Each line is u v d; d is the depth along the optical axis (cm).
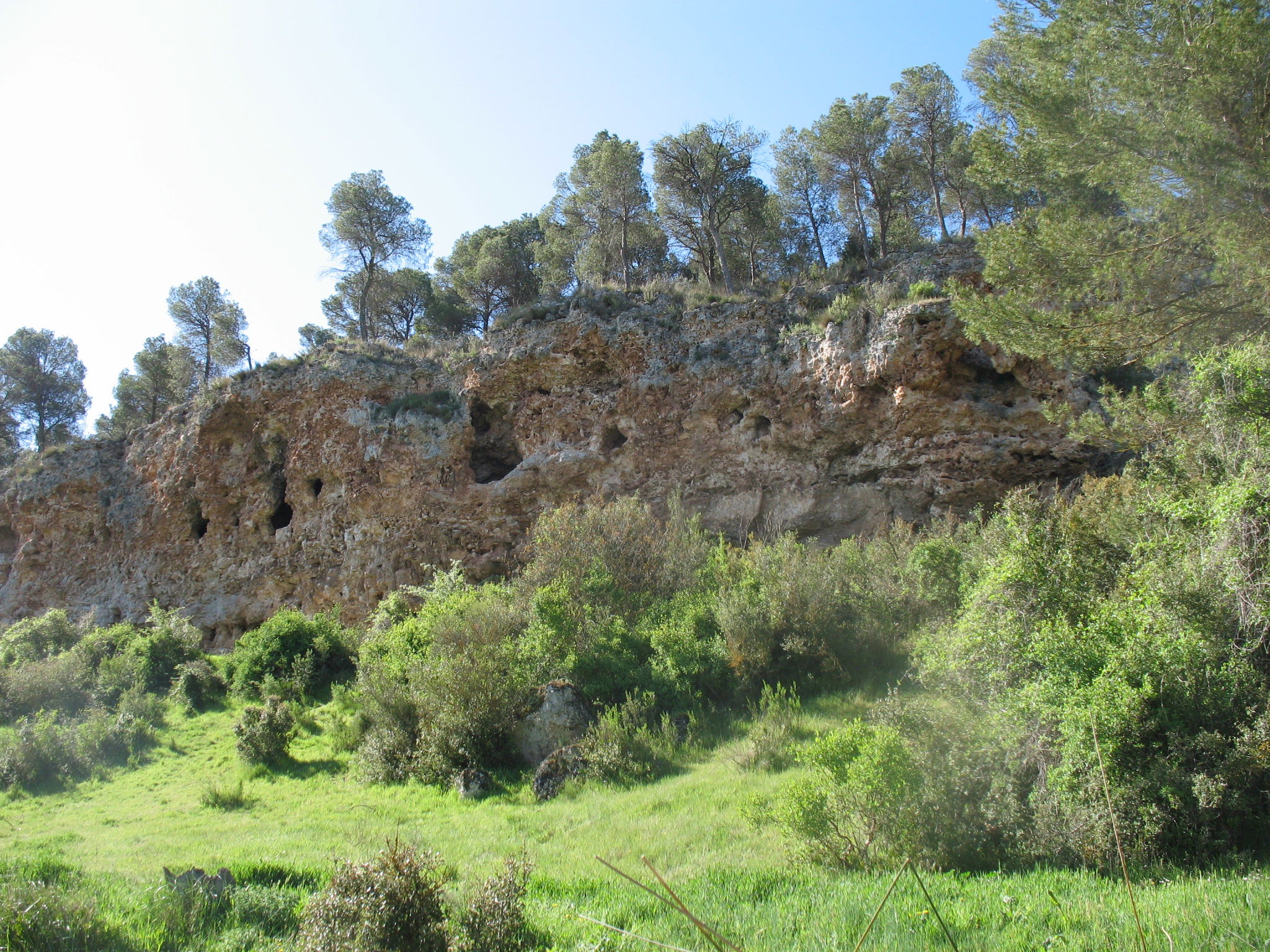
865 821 875
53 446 3912
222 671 2589
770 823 1038
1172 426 1276
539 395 2870
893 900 715
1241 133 1086
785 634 1678
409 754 1605
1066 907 652
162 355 4994
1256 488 929
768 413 2475
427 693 1614
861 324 2306
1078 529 1121
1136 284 1155
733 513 2494
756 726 1456
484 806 1355
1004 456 2106
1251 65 1045
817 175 3694
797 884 818
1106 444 1448
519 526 2792
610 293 2917
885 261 2883
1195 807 767
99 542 3612
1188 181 1094
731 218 3738
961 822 858
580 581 1955
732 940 655
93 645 2670
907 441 2222
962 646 1045
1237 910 593
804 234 3966
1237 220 1061
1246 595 891
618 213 3694
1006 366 2112
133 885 874
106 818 1501
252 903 805
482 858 1061
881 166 3369
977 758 895
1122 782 794
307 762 1770
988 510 2133
